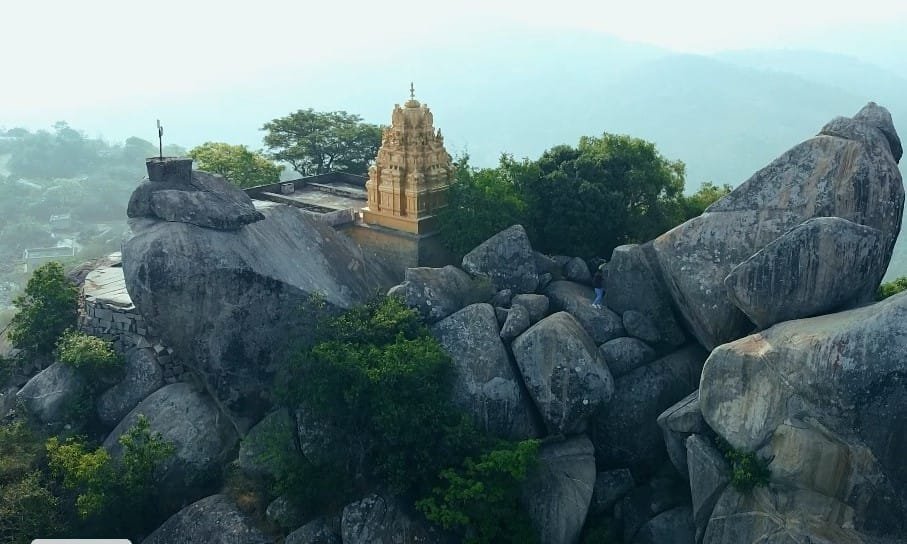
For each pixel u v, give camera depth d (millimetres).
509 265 27812
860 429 18281
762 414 20109
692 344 26594
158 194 25250
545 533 22688
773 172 24359
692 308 24469
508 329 25141
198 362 25109
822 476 18984
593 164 30906
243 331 25375
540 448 23953
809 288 21125
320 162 52781
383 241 31781
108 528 24141
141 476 24031
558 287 27812
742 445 20484
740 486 20234
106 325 29438
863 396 18062
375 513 22469
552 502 22781
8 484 24203
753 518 20141
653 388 24844
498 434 24031
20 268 96062
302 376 24188
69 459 24250
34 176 136625
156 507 24953
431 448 22812
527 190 31203
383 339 25078
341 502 23500
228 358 25297
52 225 114438
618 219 30375
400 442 22688
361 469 23844
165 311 24453
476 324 25375
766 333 20969
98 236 109875
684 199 32938
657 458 24828
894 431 17859
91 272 33094
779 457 19672
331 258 28734
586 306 26609
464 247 30188
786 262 21203
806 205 23406
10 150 149250
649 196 32281
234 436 26391
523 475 21562
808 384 18984
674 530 22578
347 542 22266
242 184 45469
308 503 23578
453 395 24219
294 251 27453
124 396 27781
